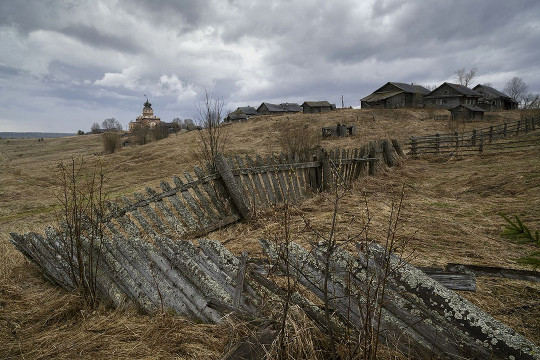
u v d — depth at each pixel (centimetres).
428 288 171
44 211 1002
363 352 165
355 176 827
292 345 179
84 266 308
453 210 529
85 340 234
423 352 170
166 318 237
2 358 222
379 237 394
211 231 458
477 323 159
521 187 635
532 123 1927
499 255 344
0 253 466
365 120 4156
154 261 271
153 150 3347
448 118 3938
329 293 197
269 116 5906
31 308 296
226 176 483
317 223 450
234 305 222
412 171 1015
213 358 199
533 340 207
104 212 412
